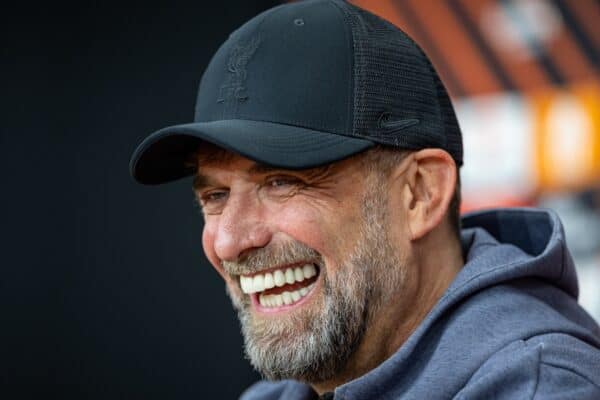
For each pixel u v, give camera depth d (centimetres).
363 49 386
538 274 395
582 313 409
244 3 817
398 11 750
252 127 370
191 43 832
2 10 845
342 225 380
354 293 382
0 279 849
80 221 852
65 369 852
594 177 687
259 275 391
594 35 691
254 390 514
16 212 850
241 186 384
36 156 850
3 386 845
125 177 848
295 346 385
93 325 854
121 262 853
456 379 357
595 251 686
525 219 455
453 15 732
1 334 848
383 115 383
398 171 389
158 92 837
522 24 711
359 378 377
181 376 851
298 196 379
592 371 347
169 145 394
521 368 339
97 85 846
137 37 843
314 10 396
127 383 852
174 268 852
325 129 374
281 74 380
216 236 389
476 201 720
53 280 852
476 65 725
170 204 855
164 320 852
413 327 405
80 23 848
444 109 410
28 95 847
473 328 370
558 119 698
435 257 408
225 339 848
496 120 717
